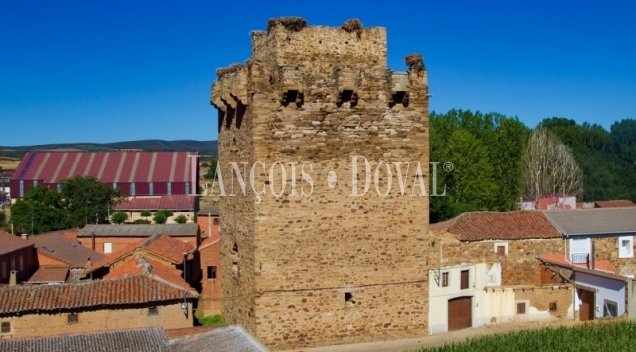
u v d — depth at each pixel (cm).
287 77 3095
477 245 4450
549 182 8712
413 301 3403
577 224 4997
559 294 4425
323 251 3241
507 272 4572
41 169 13212
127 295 3428
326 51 3362
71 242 6406
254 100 3106
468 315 4297
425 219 3397
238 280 3494
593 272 4269
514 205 8519
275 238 3169
